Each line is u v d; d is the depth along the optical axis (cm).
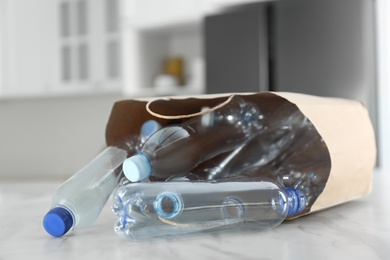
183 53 322
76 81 318
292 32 223
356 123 60
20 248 43
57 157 377
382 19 215
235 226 48
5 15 338
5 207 71
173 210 45
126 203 45
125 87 292
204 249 40
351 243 41
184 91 284
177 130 54
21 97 364
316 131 53
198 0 263
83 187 49
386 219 53
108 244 43
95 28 309
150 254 39
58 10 323
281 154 57
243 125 60
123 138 58
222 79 239
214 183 48
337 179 53
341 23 213
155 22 280
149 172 48
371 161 62
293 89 223
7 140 390
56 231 46
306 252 38
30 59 332
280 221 49
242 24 233
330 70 216
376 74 214
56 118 377
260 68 228
